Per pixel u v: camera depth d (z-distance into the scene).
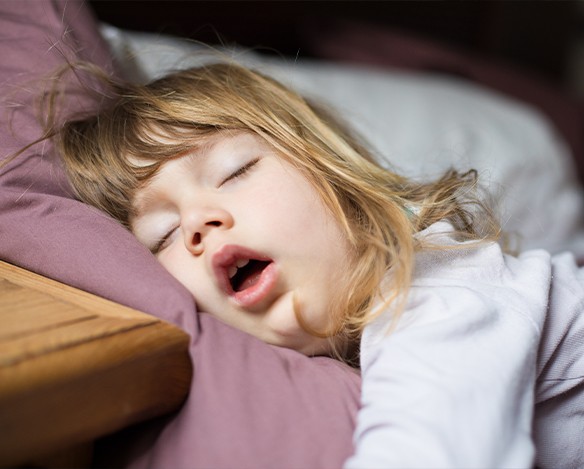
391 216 0.76
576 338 0.75
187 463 0.55
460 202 0.85
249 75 0.97
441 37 2.58
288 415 0.58
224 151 0.78
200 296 0.72
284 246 0.71
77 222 0.74
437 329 0.61
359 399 0.61
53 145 0.85
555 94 2.23
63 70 0.91
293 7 2.27
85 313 0.57
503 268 0.73
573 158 2.15
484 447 0.53
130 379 0.52
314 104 1.05
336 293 0.72
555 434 0.76
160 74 1.14
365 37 2.24
